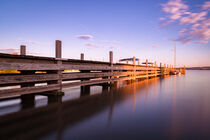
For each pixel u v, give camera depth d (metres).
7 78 4.65
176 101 5.98
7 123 3.45
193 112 4.50
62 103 5.38
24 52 8.01
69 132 3.02
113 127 3.29
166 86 10.87
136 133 3.01
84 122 3.58
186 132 3.09
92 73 8.59
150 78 19.45
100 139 2.73
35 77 5.52
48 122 3.54
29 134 2.89
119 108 4.85
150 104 5.45
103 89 8.99
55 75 6.39
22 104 5.18
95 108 4.81
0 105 4.99
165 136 2.89
